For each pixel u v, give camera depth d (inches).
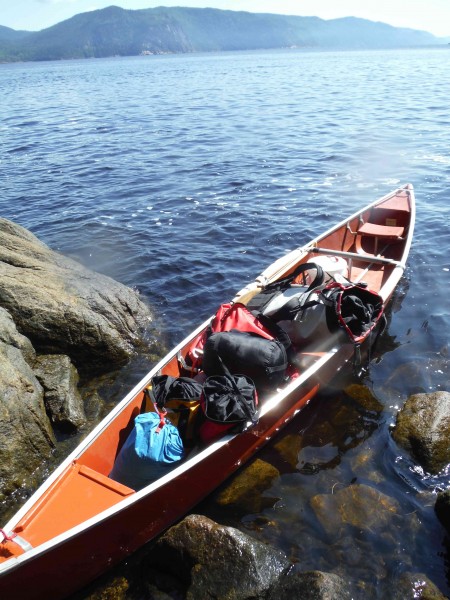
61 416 110.5
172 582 79.8
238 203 247.8
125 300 147.8
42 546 72.7
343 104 553.9
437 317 145.0
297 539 85.0
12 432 98.0
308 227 215.3
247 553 77.3
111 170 321.4
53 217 244.1
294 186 269.9
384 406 112.8
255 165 314.0
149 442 88.8
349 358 121.3
